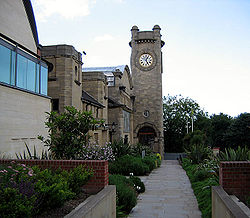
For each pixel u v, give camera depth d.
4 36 12.29
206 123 64.75
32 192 5.41
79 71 24.19
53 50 22.28
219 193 6.92
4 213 4.64
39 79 14.92
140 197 12.55
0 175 5.70
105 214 6.83
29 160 7.78
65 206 6.43
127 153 23.88
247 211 6.11
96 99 30.73
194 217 9.20
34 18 15.41
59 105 21.80
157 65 49.28
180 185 16.20
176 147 67.31
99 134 28.83
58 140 10.05
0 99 11.30
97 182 7.63
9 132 11.86
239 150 10.49
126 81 44.41
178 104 68.94
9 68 11.99
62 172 7.28
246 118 47.25
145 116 48.38
